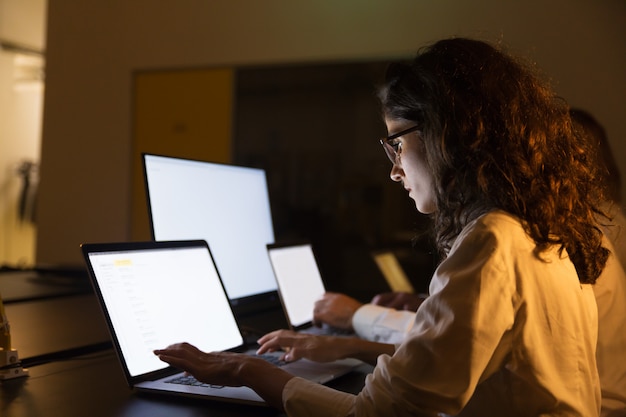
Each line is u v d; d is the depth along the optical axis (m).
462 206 0.97
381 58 4.20
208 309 1.36
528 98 1.00
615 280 1.48
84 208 5.12
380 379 0.87
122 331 1.10
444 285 0.87
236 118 4.69
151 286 1.22
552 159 0.98
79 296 2.18
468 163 0.95
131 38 4.99
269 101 5.01
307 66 4.49
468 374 0.82
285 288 1.73
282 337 1.32
